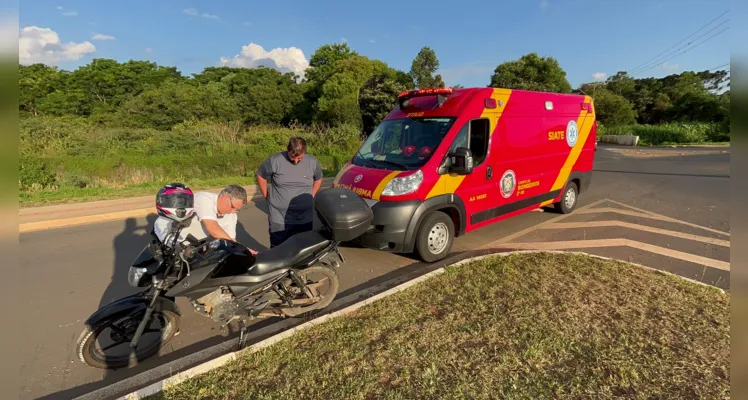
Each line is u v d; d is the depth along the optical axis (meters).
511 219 8.20
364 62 38.47
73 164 12.80
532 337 3.36
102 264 6.02
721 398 2.63
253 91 46.44
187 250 3.33
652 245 6.24
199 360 3.44
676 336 3.34
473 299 4.10
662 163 18.81
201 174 14.70
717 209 8.74
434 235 5.59
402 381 2.89
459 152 5.40
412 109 6.36
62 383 3.27
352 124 26.92
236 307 3.60
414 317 3.79
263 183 4.92
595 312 3.76
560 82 45.31
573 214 8.55
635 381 2.82
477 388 2.79
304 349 3.32
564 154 7.94
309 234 4.17
